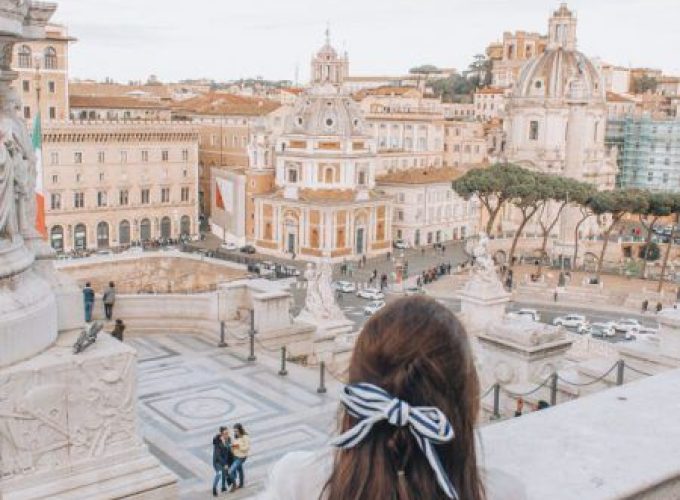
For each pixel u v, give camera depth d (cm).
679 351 1653
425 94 17562
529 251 10712
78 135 9506
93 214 9819
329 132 9725
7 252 1139
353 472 240
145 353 2359
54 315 1269
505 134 12538
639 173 13288
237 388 2108
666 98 17175
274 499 262
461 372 250
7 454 1155
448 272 8862
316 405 2005
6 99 1203
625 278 8831
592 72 11812
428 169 11294
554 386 1772
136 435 1297
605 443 455
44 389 1175
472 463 248
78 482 1217
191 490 1568
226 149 11538
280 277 8050
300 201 9588
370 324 260
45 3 1251
